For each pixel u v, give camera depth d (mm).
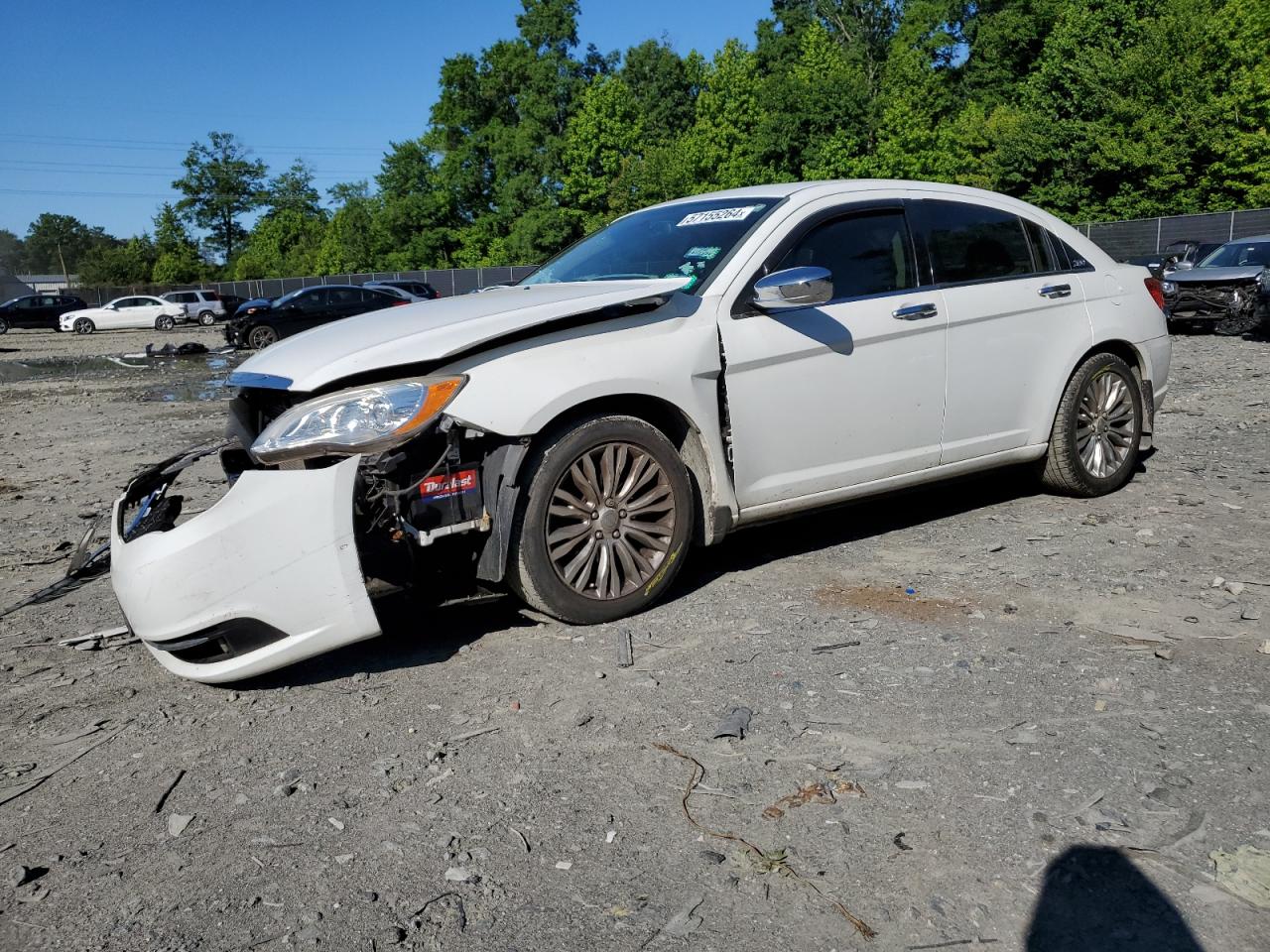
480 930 2166
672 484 3957
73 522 6375
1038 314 5137
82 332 42438
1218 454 6676
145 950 2154
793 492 4355
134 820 2688
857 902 2199
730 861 2367
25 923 2273
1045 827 2441
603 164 53062
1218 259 17062
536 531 3691
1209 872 2252
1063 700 3100
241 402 3805
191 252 100250
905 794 2611
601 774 2799
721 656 3555
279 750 3039
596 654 3631
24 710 3420
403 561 3574
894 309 4582
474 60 63625
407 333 3648
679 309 4055
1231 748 2777
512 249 54750
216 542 3223
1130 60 38500
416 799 2711
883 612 3932
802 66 52188
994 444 5051
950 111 57031
